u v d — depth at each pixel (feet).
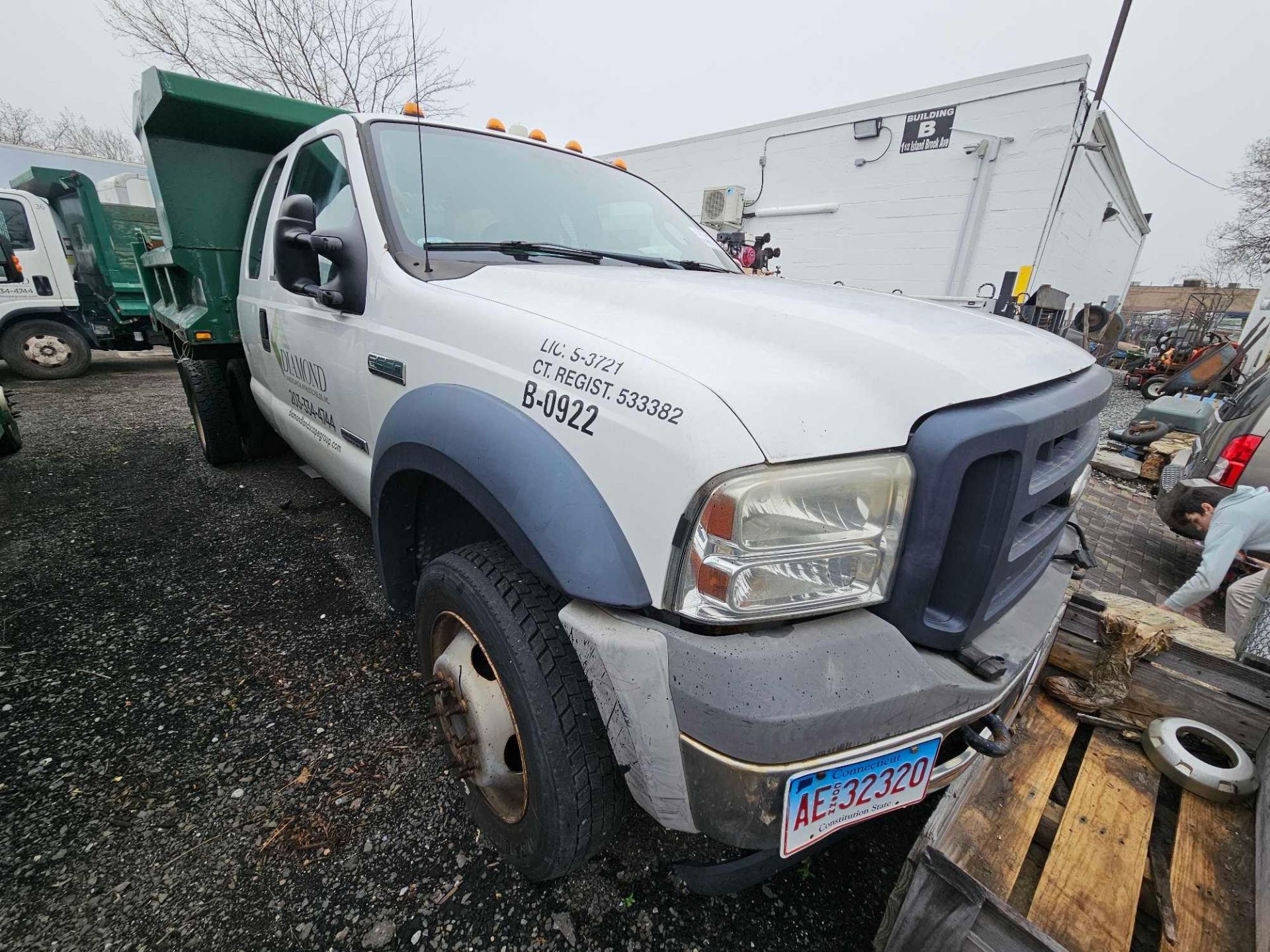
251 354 10.80
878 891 4.98
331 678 7.06
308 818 5.26
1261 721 5.06
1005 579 3.92
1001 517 3.28
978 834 4.14
